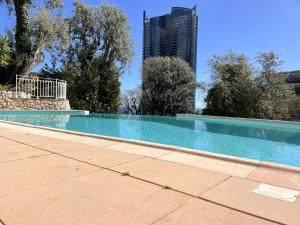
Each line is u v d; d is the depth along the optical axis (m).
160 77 22.00
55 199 2.58
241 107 17.53
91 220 2.18
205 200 2.63
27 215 2.24
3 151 4.66
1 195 2.65
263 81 17.31
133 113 23.67
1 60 14.77
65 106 16.83
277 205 2.55
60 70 20.72
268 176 3.44
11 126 8.27
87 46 21.50
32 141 5.67
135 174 3.41
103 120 14.30
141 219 2.22
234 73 18.42
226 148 7.63
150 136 9.47
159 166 3.81
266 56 17.25
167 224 2.15
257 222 2.21
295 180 3.30
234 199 2.68
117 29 21.23
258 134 10.33
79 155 4.43
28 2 16.81
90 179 3.19
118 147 5.14
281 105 16.88
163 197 2.68
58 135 6.57
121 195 2.71
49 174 3.35
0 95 13.82
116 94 21.88
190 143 8.29
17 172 3.41
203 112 19.41
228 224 2.17
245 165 3.97
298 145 8.18
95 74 20.69
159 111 22.30
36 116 13.98
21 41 16.44
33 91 15.87
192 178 3.30
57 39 18.44
